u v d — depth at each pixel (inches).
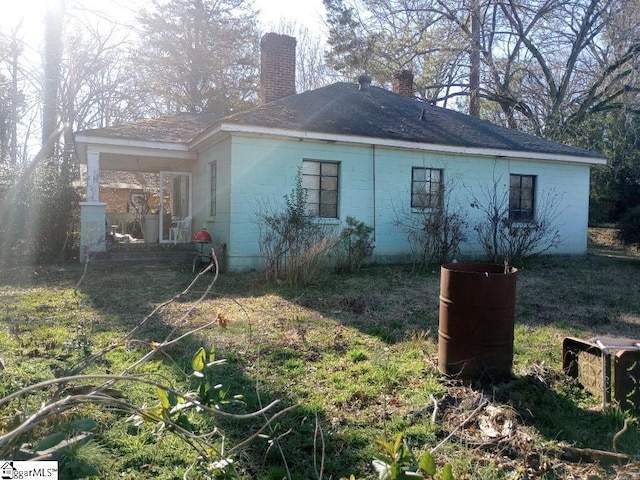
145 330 219.1
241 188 408.5
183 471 105.2
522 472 107.4
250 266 413.4
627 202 772.6
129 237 587.2
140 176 1003.3
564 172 563.5
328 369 172.9
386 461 75.0
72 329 220.2
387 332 224.4
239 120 394.9
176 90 1061.1
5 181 474.6
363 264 441.4
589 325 248.4
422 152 488.1
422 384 158.7
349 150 454.6
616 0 820.6
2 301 281.9
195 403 73.6
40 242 468.1
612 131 794.2
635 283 387.9
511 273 159.2
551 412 139.4
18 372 150.6
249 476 105.3
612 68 840.3
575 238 573.9
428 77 981.8
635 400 139.6
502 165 526.9
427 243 451.5
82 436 103.4
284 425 127.3
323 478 105.6
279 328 227.6
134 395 140.5
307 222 375.9
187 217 526.3
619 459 112.6
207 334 213.2
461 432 127.8
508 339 159.2
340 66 1057.5
